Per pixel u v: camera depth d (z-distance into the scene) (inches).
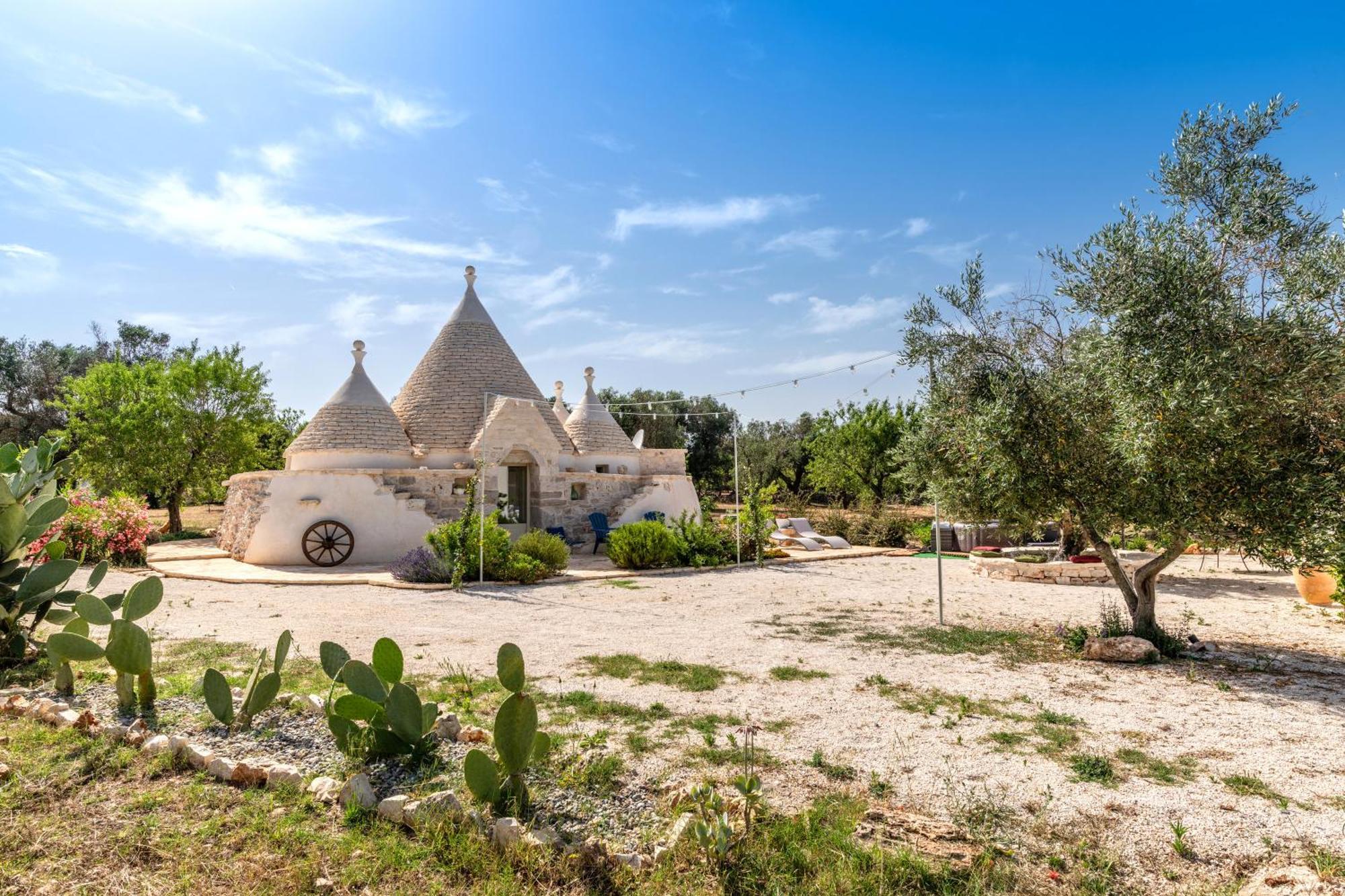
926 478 383.2
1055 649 344.2
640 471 1002.7
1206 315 267.3
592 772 179.8
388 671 196.1
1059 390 323.6
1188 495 290.2
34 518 294.2
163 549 799.1
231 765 174.7
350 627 388.5
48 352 1648.6
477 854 142.6
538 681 278.2
